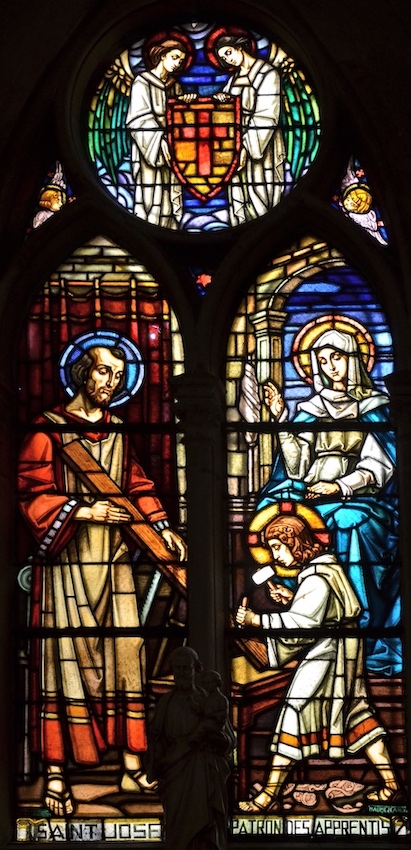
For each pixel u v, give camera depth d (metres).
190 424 14.07
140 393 14.55
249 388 14.51
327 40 14.63
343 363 14.53
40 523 14.30
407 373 13.99
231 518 14.25
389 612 14.01
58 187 14.86
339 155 14.66
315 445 14.38
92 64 14.98
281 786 13.73
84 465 14.41
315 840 13.57
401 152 14.37
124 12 14.84
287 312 14.66
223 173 14.92
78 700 13.97
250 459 14.37
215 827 12.09
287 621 14.02
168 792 12.10
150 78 15.14
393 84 14.47
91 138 15.04
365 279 14.71
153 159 14.98
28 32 14.69
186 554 14.13
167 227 14.77
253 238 14.46
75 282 14.77
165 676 13.99
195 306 14.52
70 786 13.82
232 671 14.00
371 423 14.38
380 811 13.64
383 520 14.18
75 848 13.46
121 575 14.18
